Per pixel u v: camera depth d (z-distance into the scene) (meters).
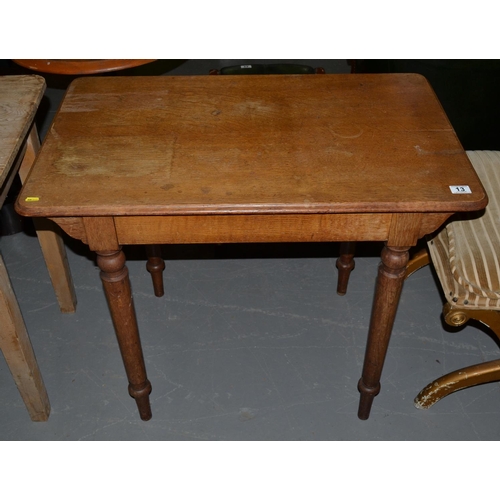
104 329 2.25
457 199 1.44
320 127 1.69
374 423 1.96
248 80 1.88
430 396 1.95
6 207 2.58
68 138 1.63
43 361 2.15
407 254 1.57
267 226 1.51
